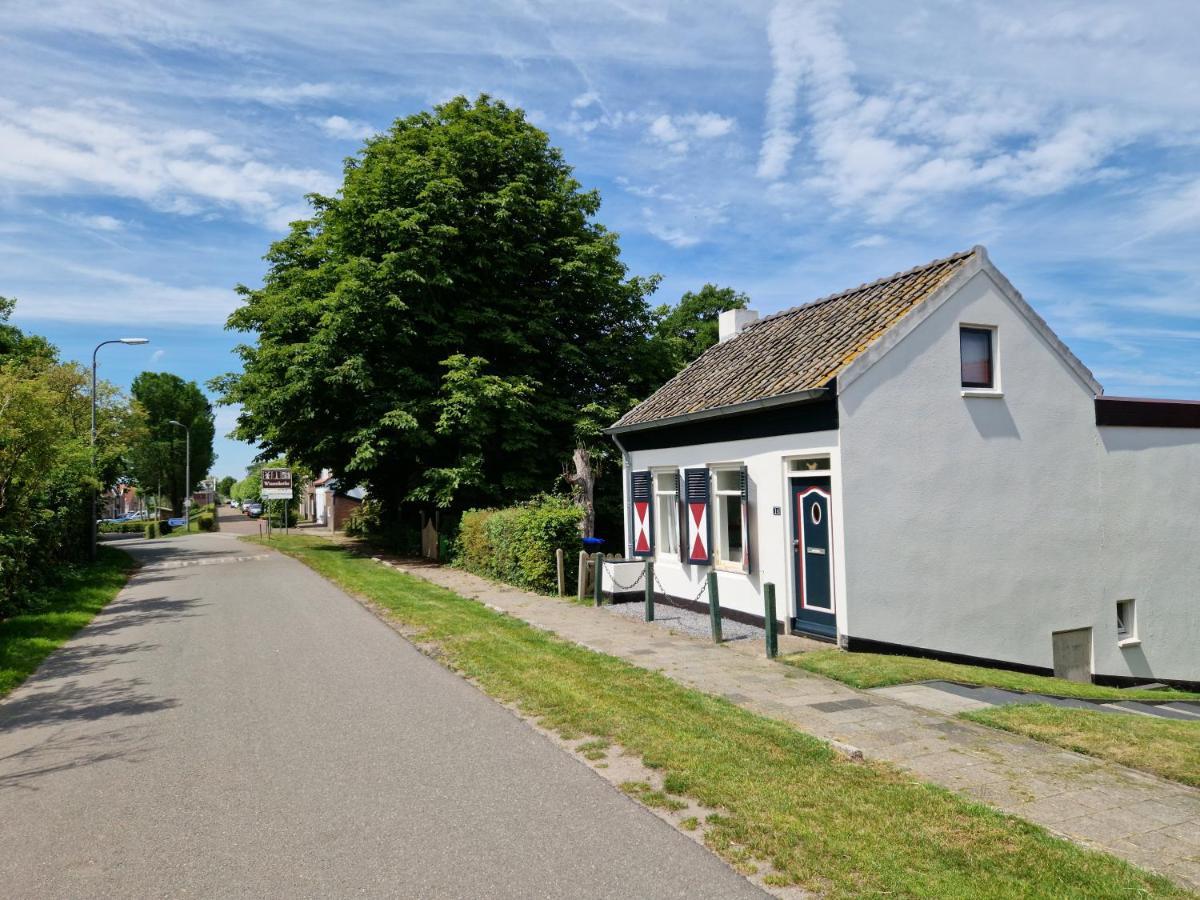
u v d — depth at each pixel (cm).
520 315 2427
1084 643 1173
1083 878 398
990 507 1084
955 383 1065
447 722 699
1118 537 1207
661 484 1429
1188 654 1273
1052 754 591
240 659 980
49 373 2798
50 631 1181
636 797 520
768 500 1115
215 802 528
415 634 1112
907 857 423
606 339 2555
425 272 2170
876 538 991
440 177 2194
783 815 479
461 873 420
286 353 2119
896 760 577
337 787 549
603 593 1392
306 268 2497
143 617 1346
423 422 2228
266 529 4175
